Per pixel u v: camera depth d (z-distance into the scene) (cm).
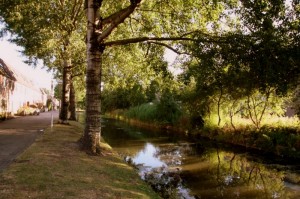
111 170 1174
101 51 1453
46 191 830
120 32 2053
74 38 2206
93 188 911
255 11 1172
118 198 858
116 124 4638
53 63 2550
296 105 2184
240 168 1702
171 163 1811
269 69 1188
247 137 2473
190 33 1466
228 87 2394
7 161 1148
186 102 3153
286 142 2083
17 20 1906
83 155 1348
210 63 1330
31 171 998
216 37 1371
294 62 1228
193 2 1547
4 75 3419
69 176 999
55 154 1293
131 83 2747
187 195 1207
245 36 1261
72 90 3453
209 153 2158
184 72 1566
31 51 2152
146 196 941
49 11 1927
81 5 2269
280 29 1200
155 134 3306
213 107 3006
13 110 3953
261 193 1248
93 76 1438
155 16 1769
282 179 1475
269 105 2558
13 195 774
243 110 2833
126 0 1862
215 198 1177
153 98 5444
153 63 1670
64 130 2192
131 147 2364
